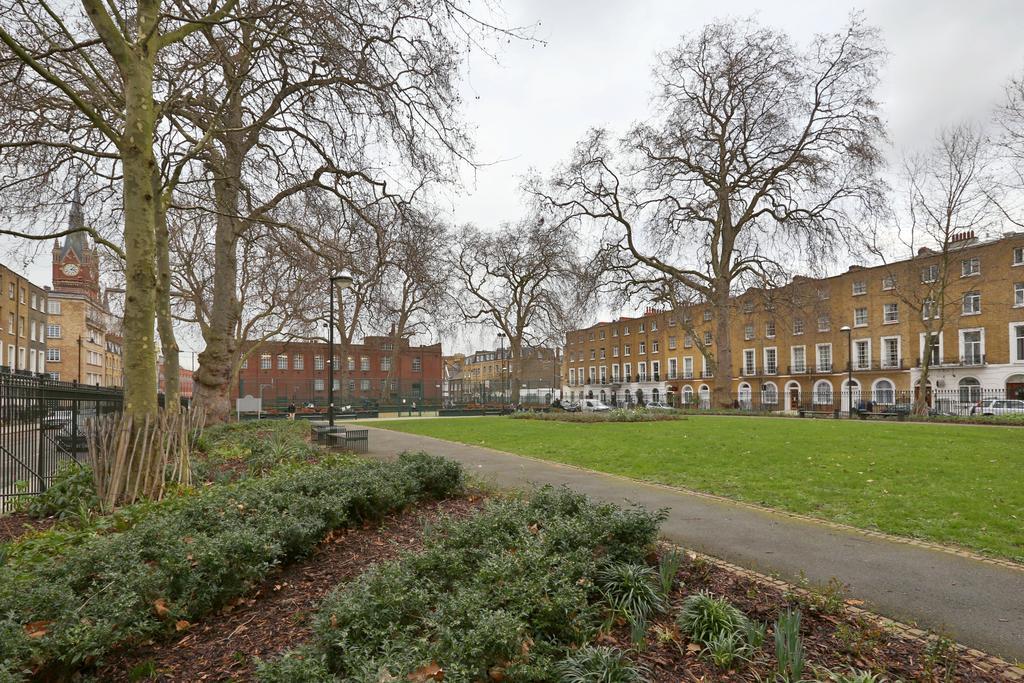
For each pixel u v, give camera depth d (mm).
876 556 5258
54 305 59562
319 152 13578
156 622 3730
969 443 13625
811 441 14227
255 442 12352
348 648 2973
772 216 30125
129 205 7828
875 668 3104
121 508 6699
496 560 3779
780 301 30000
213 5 10117
